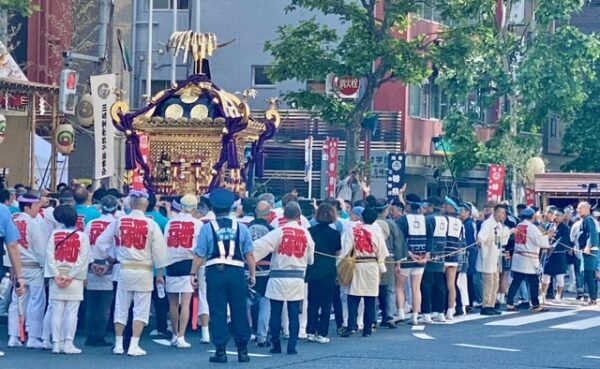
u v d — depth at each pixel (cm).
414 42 3069
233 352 1609
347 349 1647
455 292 2128
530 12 4200
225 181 2102
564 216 2627
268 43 3116
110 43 3039
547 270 2586
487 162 3662
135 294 1536
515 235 2331
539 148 4156
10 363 1449
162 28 4316
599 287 3077
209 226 1485
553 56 3603
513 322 2084
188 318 1652
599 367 1486
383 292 1944
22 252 1586
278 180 4166
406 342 1744
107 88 2544
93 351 1580
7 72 2489
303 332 1778
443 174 4512
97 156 2552
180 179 2058
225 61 4394
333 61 3033
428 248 2014
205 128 2038
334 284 1716
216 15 4391
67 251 1533
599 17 5594
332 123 3147
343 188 3070
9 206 1736
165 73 4278
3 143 2877
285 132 4162
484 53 3447
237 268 1484
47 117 2886
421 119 4369
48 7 3641
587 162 4803
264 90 4350
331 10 3055
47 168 2836
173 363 1468
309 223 1927
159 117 2047
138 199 1540
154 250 1536
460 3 3094
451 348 1670
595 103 4688
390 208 2088
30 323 1594
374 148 4175
